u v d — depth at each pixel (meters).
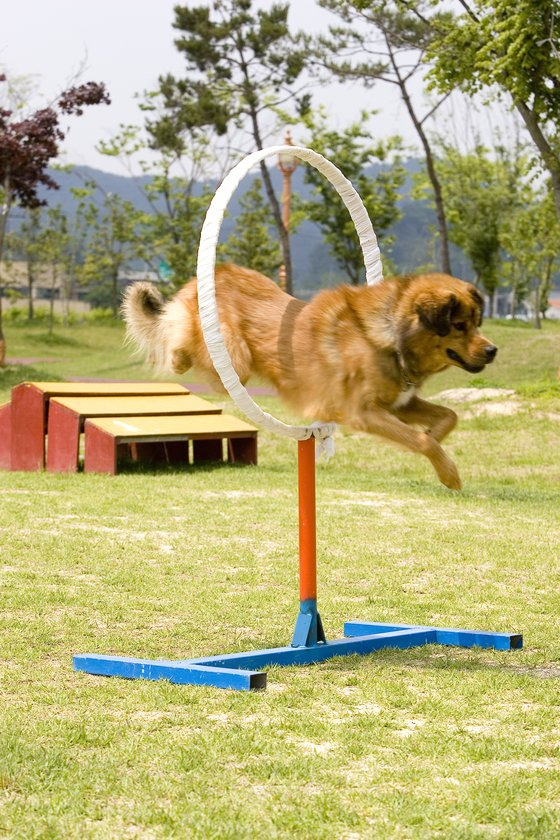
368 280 5.76
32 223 62.47
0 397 23.66
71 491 12.48
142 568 8.55
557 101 24.05
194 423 15.02
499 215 53.31
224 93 42.41
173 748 4.27
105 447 13.99
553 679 5.64
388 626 6.65
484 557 9.42
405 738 4.48
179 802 3.66
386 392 5.08
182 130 43.72
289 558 9.16
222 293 5.35
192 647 6.26
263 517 11.13
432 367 5.15
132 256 63.31
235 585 8.10
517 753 4.29
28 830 3.41
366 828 3.47
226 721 4.71
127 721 4.69
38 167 32.31
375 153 51.03
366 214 5.77
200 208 53.28
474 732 4.63
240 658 5.68
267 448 17.03
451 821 3.53
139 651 6.13
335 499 12.65
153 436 14.13
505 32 22.08
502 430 18.73
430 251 67.81
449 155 53.03
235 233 53.25
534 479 15.06
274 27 38.34
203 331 4.87
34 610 7.09
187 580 8.20
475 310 5.07
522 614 7.39
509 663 6.07
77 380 32.59
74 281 75.81
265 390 28.27
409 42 34.78
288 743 4.38
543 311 64.69
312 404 5.17
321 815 3.53
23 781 3.85
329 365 5.08
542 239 51.00
